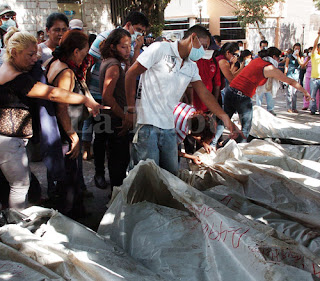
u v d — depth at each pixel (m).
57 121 3.30
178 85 3.25
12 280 1.92
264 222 2.86
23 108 2.96
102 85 3.74
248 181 3.38
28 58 2.81
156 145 3.27
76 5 15.24
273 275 2.02
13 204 3.07
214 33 31.41
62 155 3.26
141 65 3.10
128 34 3.69
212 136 3.77
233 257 2.25
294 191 3.13
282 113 9.65
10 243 2.30
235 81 5.44
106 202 4.11
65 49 3.21
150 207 2.92
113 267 2.21
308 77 9.77
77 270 2.09
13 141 2.93
